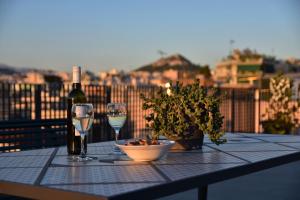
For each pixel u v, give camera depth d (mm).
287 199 4879
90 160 2303
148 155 2227
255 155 2486
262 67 30219
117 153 2547
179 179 1814
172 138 2633
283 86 10477
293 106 10570
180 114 2613
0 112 5984
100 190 1613
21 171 2010
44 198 1685
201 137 2701
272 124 10391
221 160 2303
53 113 6633
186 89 2648
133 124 8180
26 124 4027
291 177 5992
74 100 2506
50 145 4273
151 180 1794
